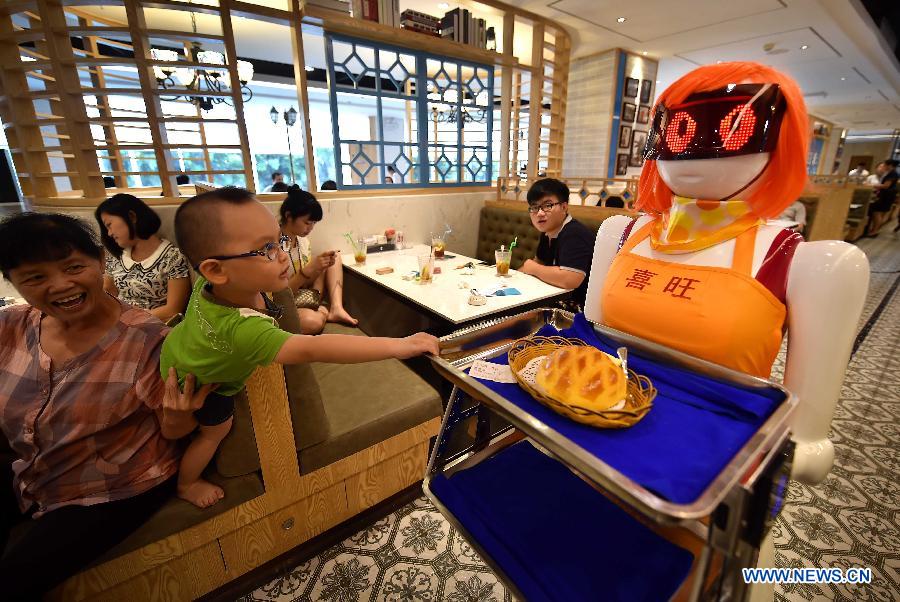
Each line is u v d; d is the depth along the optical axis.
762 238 0.71
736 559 0.48
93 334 0.91
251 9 2.35
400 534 1.45
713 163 0.69
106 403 0.91
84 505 0.93
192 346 0.87
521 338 0.85
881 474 1.71
